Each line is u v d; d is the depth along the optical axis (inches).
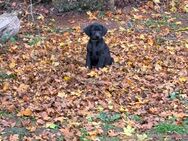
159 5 288.5
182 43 240.2
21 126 160.1
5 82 191.8
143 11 281.1
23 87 185.9
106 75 198.7
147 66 209.5
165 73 203.0
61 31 257.9
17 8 288.2
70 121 161.3
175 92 182.9
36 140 151.7
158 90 185.9
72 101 174.7
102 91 182.9
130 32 252.7
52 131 156.9
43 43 239.1
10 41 240.4
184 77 197.0
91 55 208.5
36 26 265.6
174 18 273.0
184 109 171.0
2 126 159.5
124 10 284.4
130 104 174.4
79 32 254.5
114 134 154.6
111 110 169.8
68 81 192.2
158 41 242.4
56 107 170.1
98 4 283.3
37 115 165.0
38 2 292.5
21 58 219.1
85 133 154.5
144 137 152.5
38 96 179.5
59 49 230.7
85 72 202.2
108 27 262.7
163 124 158.7
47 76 197.3
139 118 164.4
